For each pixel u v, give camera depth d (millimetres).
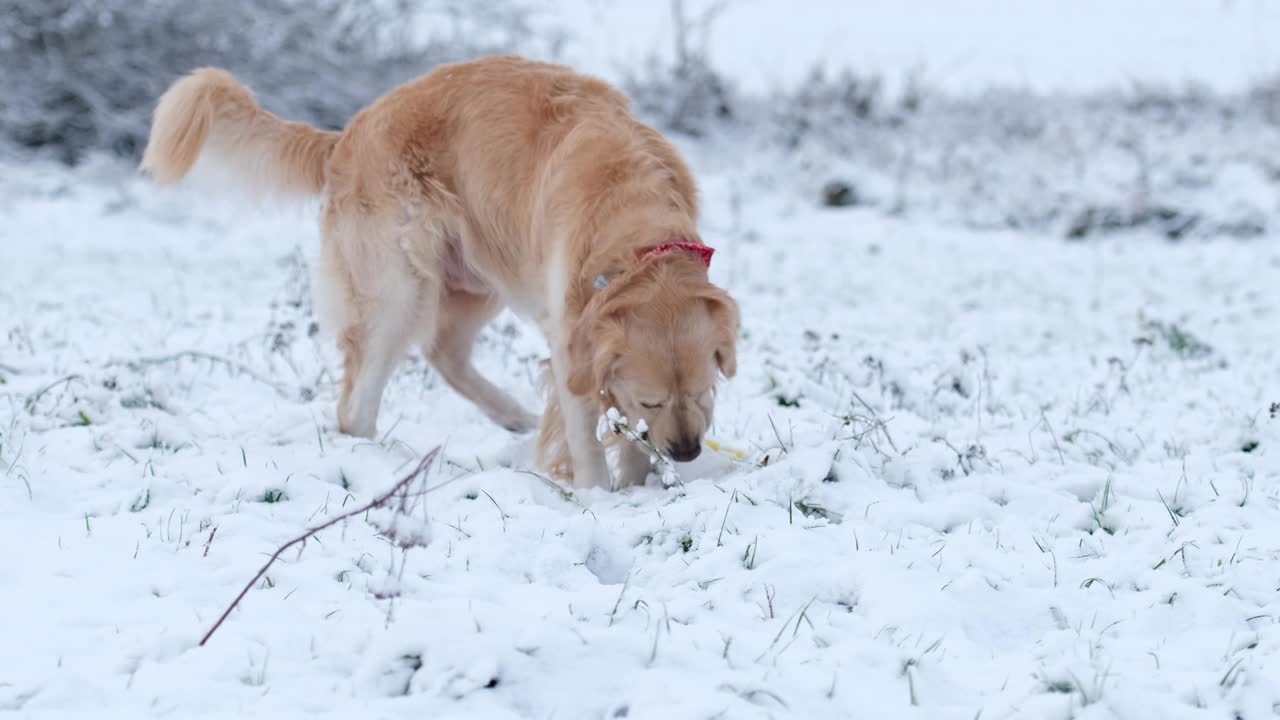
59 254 9555
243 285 8852
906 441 4660
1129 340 7863
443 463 4543
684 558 3504
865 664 2834
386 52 15000
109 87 13234
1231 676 2756
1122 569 3438
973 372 6230
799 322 8164
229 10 13562
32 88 12781
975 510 3891
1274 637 2971
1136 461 4707
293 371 6047
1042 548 3637
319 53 14203
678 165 4605
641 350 3895
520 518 3750
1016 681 2781
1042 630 3146
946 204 13773
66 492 3943
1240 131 15148
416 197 4859
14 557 3316
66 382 5152
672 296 3930
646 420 3992
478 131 4773
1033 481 4305
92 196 11602
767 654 2850
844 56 20469
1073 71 19547
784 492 3930
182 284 8688
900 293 9703
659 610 3104
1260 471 4430
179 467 4199
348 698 2609
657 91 16844
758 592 3248
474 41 15320
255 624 2922
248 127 5168
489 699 2615
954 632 3053
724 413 5355
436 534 3619
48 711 2490
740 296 9375
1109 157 14617
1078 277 10562
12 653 2732
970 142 15523
